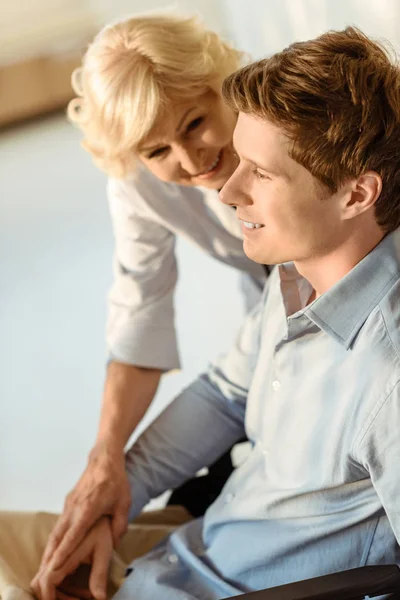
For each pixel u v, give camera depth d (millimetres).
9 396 3234
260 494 1314
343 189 1076
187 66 1493
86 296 3857
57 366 3365
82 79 1572
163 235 1844
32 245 4488
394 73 1067
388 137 1056
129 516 1591
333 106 1030
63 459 2809
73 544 1454
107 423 1674
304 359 1222
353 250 1132
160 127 1521
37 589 1409
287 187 1074
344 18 2773
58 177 5375
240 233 1873
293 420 1250
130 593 1382
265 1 3537
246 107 1062
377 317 1117
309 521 1242
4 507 2615
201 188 1810
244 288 2117
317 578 1132
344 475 1170
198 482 1712
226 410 1608
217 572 1360
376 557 1209
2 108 6219
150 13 1585
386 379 1092
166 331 1812
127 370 1760
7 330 3711
